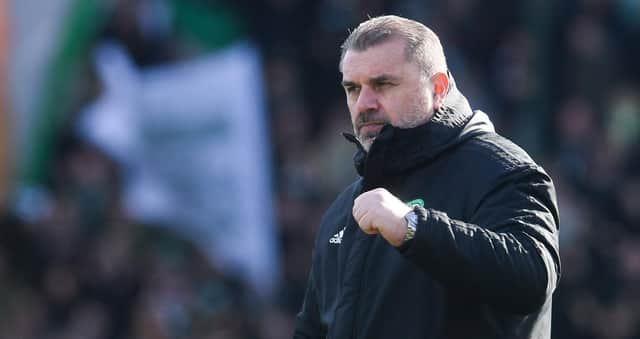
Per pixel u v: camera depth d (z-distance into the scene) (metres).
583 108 33.88
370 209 9.16
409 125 10.08
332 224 11.09
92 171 31.22
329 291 10.83
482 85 33.44
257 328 30.48
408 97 10.01
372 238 10.27
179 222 30.78
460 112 10.31
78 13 31.33
